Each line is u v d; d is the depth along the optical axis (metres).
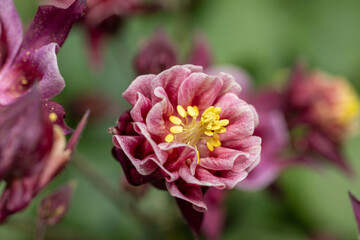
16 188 0.29
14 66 0.31
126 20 0.41
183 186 0.29
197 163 0.29
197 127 0.29
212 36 0.48
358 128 0.45
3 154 0.28
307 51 0.49
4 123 0.28
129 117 0.29
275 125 0.39
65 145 0.29
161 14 0.47
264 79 0.48
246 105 0.29
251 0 0.49
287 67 0.48
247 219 0.44
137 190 0.37
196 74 0.29
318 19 0.49
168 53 0.36
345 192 0.45
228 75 0.30
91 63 0.41
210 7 0.48
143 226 0.41
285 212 0.45
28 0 0.45
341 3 0.50
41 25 0.30
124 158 0.29
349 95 0.43
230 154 0.29
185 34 0.46
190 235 0.41
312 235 0.44
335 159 0.43
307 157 0.41
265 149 0.39
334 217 0.45
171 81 0.29
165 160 0.28
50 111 0.29
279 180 0.43
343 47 0.49
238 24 0.48
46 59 0.29
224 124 0.29
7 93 0.31
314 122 0.42
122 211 0.43
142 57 0.36
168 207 0.40
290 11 0.49
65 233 0.40
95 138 0.44
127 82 0.45
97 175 0.39
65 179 0.43
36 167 0.28
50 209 0.32
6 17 0.30
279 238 0.44
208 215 0.38
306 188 0.45
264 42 0.48
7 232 0.41
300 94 0.42
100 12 0.39
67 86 0.45
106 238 0.43
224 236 0.43
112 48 0.44
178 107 0.29
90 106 0.42
